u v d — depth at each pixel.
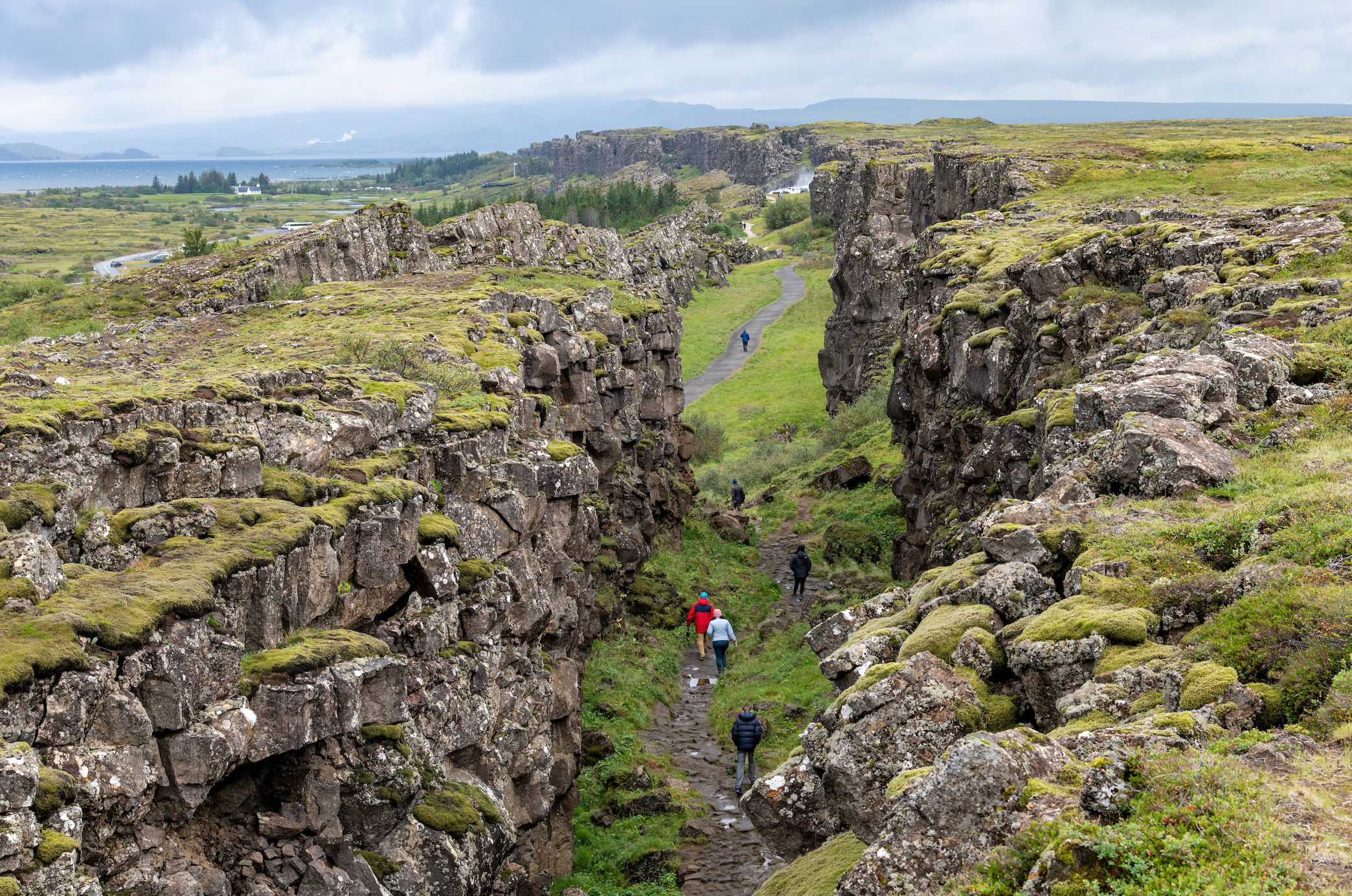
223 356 18.64
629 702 23.77
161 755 7.81
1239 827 5.81
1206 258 22.06
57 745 7.02
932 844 7.02
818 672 24.48
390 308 26.11
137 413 10.29
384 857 9.69
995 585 11.07
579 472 18.34
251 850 8.74
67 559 8.78
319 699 9.01
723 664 27.38
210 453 10.43
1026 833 6.43
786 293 114.50
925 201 62.75
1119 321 21.25
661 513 38.19
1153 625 9.53
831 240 137.88
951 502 27.84
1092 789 6.42
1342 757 6.77
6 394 10.69
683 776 20.59
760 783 10.52
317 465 11.97
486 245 44.41
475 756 13.00
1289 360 15.25
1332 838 5.77
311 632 9.96
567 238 53.06
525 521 15.84
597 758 20.80
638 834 17.91
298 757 9.12
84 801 6.98
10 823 6.20
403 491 12.11
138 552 9.22
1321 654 7.89
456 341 20.83
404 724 10.29
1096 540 11.32
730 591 35.28
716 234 153.00
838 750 9.50
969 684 9.67
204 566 8.75
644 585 32.38
